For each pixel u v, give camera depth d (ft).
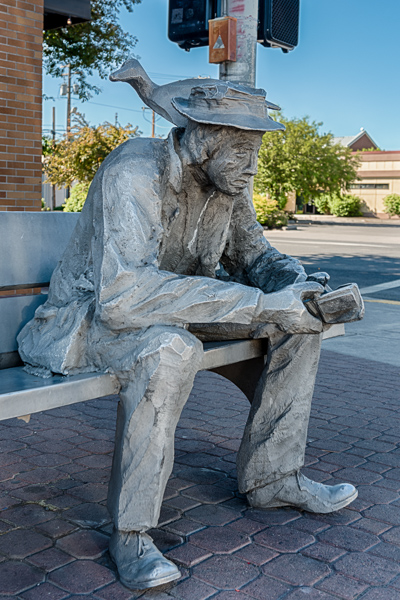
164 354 6.47
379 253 56.49
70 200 85.66
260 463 8.49
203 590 6.95
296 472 8.73
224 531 8.28
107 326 6.88
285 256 8.86
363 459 10.99
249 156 6.95
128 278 6.67
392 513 8.96
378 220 145.38
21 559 7.54
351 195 157.07
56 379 6.89
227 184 7.04
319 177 126.21
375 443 11.78
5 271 9.30
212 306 6.73
